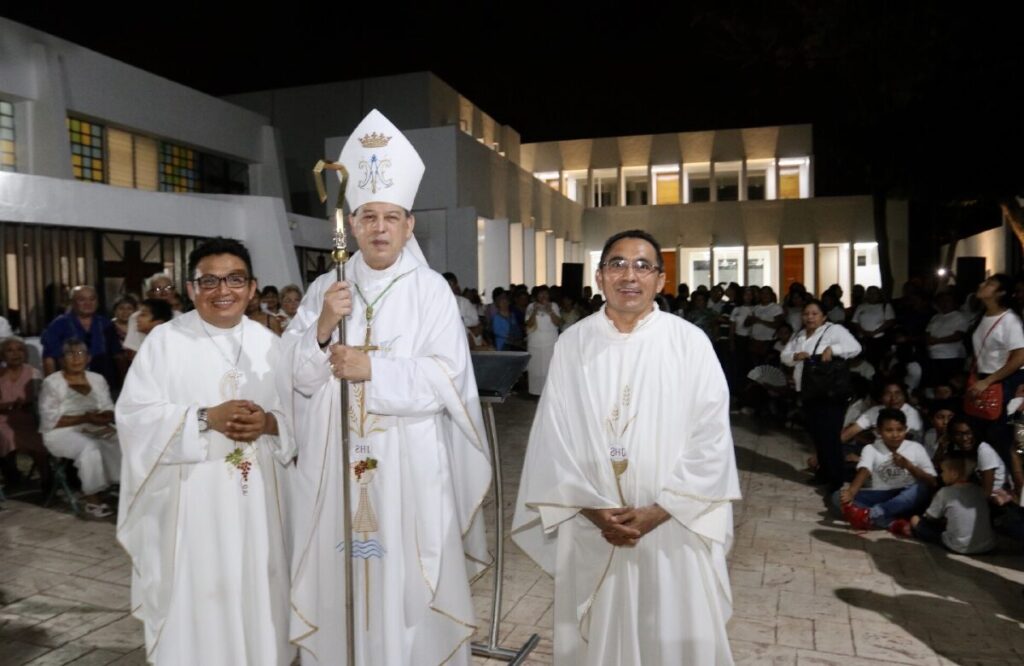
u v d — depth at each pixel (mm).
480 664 3891
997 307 6000
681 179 28750
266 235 13344
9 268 9570
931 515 5664
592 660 2922
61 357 7227
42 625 4352
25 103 13492
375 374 2896
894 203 25719
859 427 6922
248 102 22328
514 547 5621
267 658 3129
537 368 12656
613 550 2920
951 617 4414
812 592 4789
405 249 3291
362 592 3061
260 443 3209
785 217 26609
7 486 7242
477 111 24422
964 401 6215
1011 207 13539
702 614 2854
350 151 3164
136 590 3186
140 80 15695
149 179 16391
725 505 2857
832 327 6969
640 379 2887
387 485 3045
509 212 19938
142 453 3080
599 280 2949
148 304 7336
